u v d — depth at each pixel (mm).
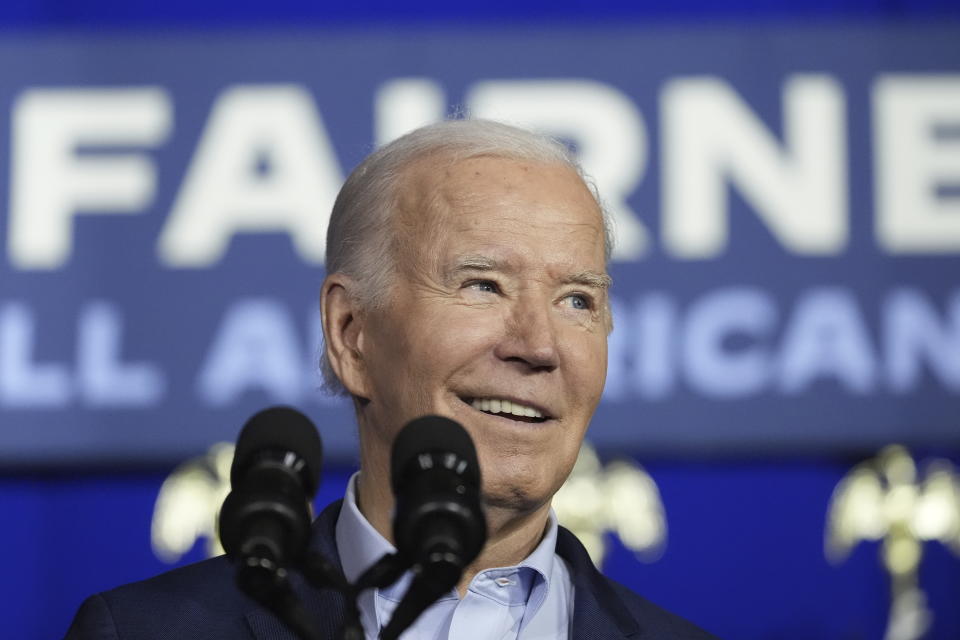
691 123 16281
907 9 16891
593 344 6578
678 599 16453
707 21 16797
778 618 16469
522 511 6426
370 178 6941
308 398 15953
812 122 16312
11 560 16422
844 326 16062
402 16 16891
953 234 16172
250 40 16422
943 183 16234
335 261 7047
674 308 16062
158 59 16375
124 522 16516
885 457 16375
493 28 16422
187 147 16281
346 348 6930
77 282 16094
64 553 16453
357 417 7043
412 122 16281
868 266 16156
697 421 15945
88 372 16016
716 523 16562
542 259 6441
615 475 16328
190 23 16875
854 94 16375
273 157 16281
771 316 16078
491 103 16281
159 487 16594
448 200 6574
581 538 16109
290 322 16062
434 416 4844
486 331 6348
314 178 16234
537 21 16828
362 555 6586
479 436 6336
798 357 16047
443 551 4348
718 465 16641
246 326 16062
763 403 15984
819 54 16422
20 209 16141
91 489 16562
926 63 16406
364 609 6383
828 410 15992
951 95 16344
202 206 16219
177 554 16281
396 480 4719
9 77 16312
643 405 15953
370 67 16359
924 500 16281
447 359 6348
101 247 16156
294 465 4844
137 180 16234
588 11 16875
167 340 16047
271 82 16359
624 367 15992
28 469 16391
